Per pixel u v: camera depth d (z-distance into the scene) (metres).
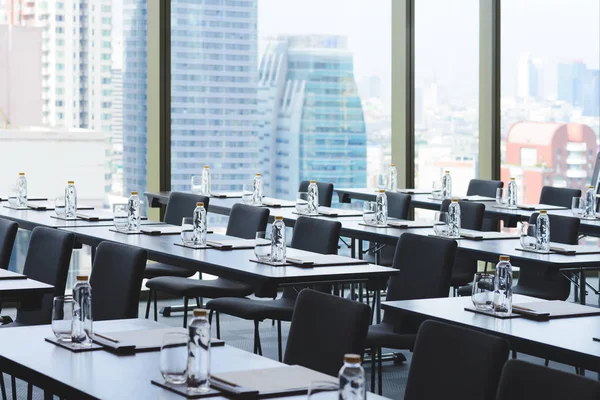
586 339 3.68
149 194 8.89
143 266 4.85
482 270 10.26
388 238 6.70
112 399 2.83
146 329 3.77
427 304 4.42
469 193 9.76
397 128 10.39
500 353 3.09
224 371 3.16
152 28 9.20
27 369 3.21
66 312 3.55
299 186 9.60
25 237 8.79
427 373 3.30
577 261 5.61
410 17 10.24
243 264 5.41
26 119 8.89
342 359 3.60
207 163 9.70
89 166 9.17
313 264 5.43
